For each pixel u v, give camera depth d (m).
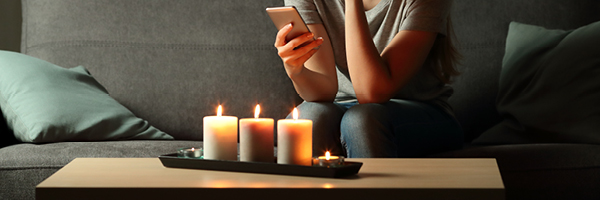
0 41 2.14
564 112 1.44
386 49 1.42
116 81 1.75
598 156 1.20
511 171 1.17
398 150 1.23
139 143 1.38
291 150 0.80
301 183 0.69
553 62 1.53
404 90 1.50
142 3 1.82
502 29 1.82
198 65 1.79
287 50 1.20
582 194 1.17
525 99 1.55
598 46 1.48
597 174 1.17
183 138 1.76
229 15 1.83
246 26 1.83
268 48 1.82
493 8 1.83
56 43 1.78
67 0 1.82
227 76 1.79
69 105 1.46
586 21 1.82
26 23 1.88
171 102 1.76
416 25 1.41
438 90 1.53
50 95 1.45
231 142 0.84
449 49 1.53
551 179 1.17
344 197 0.65
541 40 1.64
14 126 1.41
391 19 1.54
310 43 1.21
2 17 2.14
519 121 1.53
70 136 1.40
